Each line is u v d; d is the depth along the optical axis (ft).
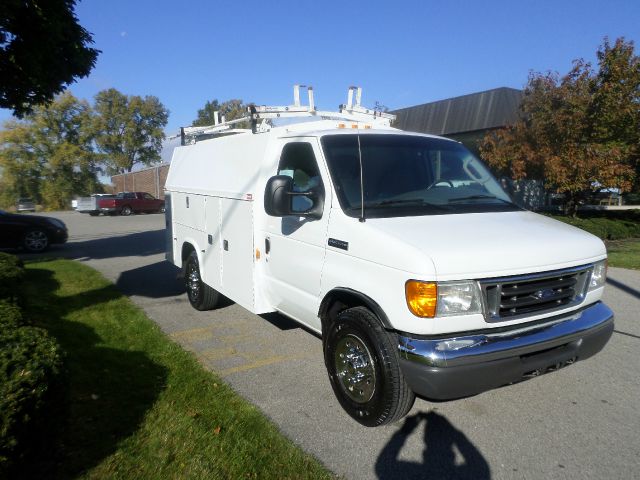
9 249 47.24
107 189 207.10
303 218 13.92
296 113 17.95
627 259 34.96
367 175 13.32
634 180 50.88
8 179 178.29
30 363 10.11
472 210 13.34
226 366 16.05
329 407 13.20
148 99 202.08
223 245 18.72
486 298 10.50
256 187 16.11
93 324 19.79
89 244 51.93
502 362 10.38
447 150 15.66
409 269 10.36
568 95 46.06
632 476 10.28
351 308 12.31
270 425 11.96
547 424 12.35
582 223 46.96
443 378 10.07
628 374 15.35
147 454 10.55
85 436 11.19
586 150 44.68
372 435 11.78
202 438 11.20
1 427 8.70
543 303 11.34
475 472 10.42
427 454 11.03
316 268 13.34
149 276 31.58
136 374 14.75
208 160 20.72
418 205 12.97
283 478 9.87
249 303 16.88
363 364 11.85
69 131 183.93
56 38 26.27
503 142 51.44
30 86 27.48
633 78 44.24
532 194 55.77
